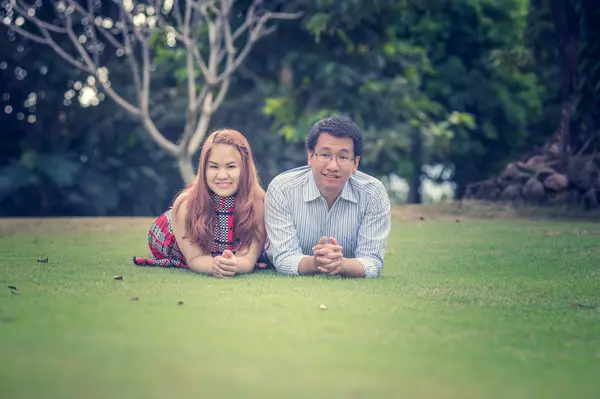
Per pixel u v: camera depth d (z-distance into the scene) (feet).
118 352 7.49
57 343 7.79
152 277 13.47
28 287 11.76
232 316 9.50
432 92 69.05
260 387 6.47
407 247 20.43
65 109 63.00
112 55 62.28
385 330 9.06
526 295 12.39
